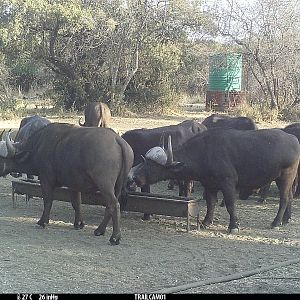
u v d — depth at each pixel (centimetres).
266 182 1192
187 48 4372
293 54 3959
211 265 933
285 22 3969
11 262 927
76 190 1120
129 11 3791
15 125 3192
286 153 1177
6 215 1284
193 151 1188
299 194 1529
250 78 4622
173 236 1132
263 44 3950
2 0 3491
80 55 3953
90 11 3669
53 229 1166
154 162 1192
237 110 4041
